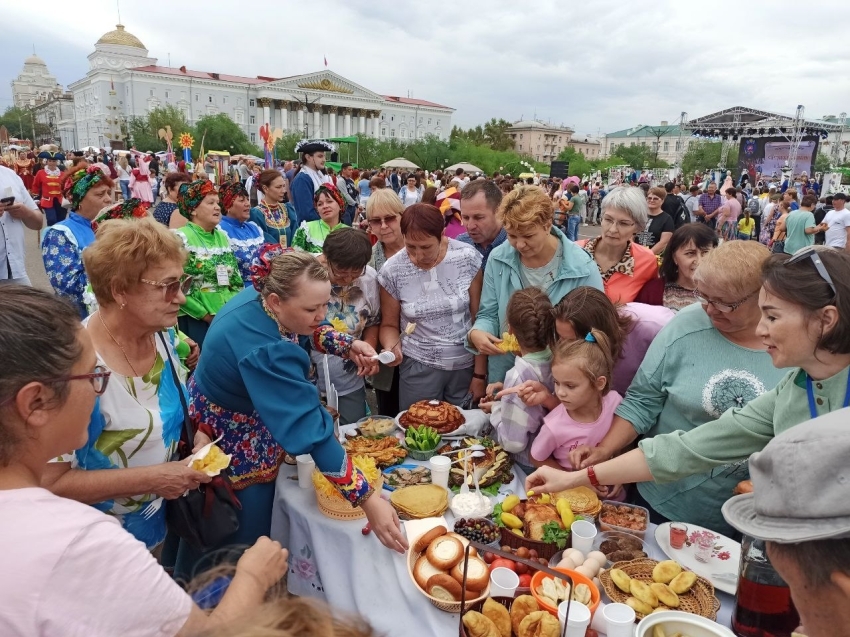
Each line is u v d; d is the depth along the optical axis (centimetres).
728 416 164
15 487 94
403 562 163
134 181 1652
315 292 175
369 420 247
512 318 231
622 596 143
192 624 98
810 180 2519
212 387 189
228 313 185
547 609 133
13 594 81
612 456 201
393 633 150
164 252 160
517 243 259
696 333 195
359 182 1537
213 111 7112
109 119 7112
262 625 65
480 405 250
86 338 103
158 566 96
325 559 178
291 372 170
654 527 182
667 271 298
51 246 324
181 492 165
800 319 123
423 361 298
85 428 105
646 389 206
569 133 10462
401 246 383
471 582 142
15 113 8969
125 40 7969
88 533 88
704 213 1391
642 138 9369
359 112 7744
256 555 124
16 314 92
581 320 209
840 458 67
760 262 173
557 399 220
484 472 203
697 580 149
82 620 85
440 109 8575
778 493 72
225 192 429
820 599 70
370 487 168
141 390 171
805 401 138
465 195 332
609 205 295
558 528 162
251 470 204
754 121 3281
